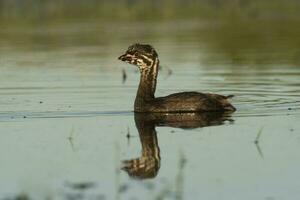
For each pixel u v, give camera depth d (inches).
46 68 1184.2
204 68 1161.4
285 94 924.0
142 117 812.0
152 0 2331.4
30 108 864.3
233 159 632.4
